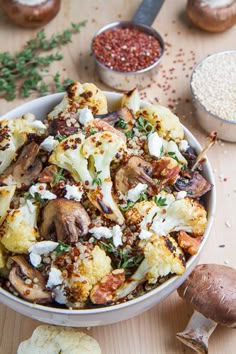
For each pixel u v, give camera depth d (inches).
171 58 27.1
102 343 20.4
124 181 18.4
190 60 27.1
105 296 17.2
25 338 20.4
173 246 17.6
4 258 17.9
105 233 17.5
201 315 20.1
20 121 19.6
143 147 19.3
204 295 19.7
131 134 19.6
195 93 24.9
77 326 18.9
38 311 17.6
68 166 18.4
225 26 27.3
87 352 19.3
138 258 17.6
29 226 17.7
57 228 17.5
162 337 20.4
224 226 22.7
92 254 17.1
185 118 25.3
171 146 19.6
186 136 20.5
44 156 19.0
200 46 27.5
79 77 26.5
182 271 17.6
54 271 17.1
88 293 17.2
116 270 17.4
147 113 20.1
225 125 24.0
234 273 20.5
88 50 27.2
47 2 27.0
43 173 18.4
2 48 27.3
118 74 25.5
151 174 18.6
